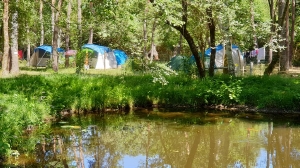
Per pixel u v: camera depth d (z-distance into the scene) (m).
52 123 10.36
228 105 12.79
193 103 13.03
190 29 14.60
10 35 20.62
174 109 12.78
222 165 7.18
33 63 30.55
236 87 13.16
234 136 9.16
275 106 12.09
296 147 8.17
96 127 10.09
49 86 12.28
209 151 8.13
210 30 14.42
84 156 7.46
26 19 22.16
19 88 11.59
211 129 9.88
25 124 8.93
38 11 34.03
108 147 8.23
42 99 10.84
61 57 30.45
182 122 10.74
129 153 7.88
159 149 8.28
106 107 12.46
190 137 9.20
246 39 14.95
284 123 10.52
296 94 12.11
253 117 11.36
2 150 6.88
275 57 16.45
